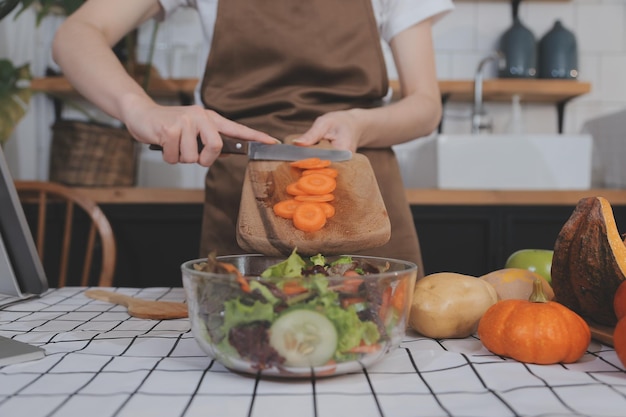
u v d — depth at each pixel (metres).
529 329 0.53
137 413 0.41
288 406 0.43
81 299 0.82
